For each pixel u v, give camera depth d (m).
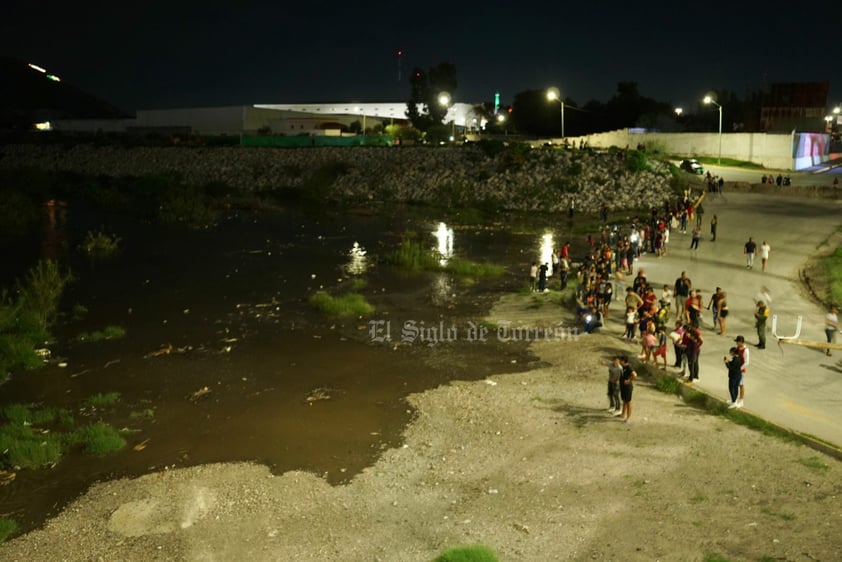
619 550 12.96
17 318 28.28
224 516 14.71
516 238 50.03
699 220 43.66
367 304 31.73
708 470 15.81
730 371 18.64
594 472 16.05
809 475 15.31
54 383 22.59
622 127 110.00
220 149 88.38
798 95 92.06
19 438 18.47
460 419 19.50
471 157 73.19
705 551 12.75
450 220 58.34
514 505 14.80
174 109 119.75
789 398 19.47
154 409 20.55
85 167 91.38
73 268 39.50
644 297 25.19
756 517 13.78
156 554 13.42
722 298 25.28
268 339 27.00
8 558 13.43
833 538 12.84
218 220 57.50
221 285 35.62
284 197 72.88
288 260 41.97
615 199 60.19
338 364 24.25
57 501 15.59
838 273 31.95
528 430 18.58
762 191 56.22
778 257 36.88
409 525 14.20
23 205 57.69
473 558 12.33
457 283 36.19
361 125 112.62
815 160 74.56
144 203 66.50
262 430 19.06
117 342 26.66
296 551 13.37
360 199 69.81
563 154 68.19
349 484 16.05
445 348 25.80
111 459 17.47
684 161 67.12
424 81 106.69
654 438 17.62
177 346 26.19
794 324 26.23
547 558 12.84
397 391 21.77
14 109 173.25
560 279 35.78
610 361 23.70
